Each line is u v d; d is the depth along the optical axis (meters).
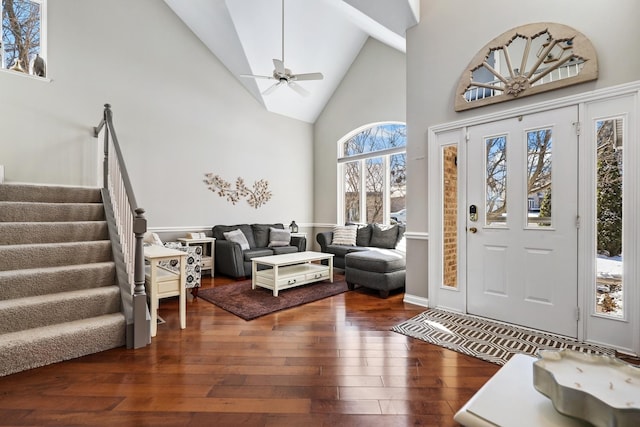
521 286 2.85
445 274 3.39
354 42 6.01
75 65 4.29
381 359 2.28
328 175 7.03
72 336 2.25
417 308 3.47
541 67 2.75
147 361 2.23
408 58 3.66
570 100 2.56
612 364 0.93
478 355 2.33
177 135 5.24
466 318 3.11
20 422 1.57
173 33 5.21
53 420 1.59
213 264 5.14
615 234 2.41
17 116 3.89
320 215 7.23
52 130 4.13
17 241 2.83
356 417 1.64
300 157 7.09
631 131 2.31
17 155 3.90
